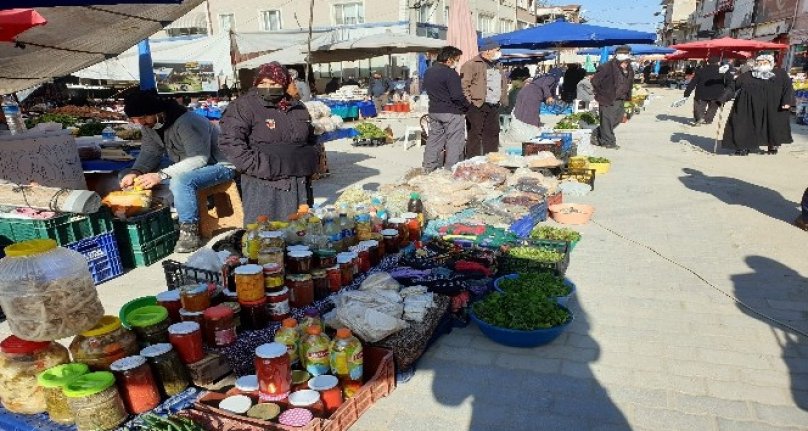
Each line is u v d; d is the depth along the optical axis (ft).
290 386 9.06
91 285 8.51
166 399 8.63
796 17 77.00
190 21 87.81
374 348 10.52
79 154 20.66
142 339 9.02
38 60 21.30
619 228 20.49
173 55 48.49
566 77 65.41
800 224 19.88
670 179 28.81
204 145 19.15
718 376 10.76
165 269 12.51
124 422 7.96
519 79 58.44
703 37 135.13
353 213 15.81
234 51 52.16
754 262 16.70
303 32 52.03
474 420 9.64
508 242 17.17
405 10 76.38
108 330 8.46
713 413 9.62
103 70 47.57
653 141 43.19
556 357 11.68
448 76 26.23
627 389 10.43
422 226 18.08
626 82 38.78
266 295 10.89
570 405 9.99
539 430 9.32
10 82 23.29
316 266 12.67
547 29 46.55
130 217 17.47
